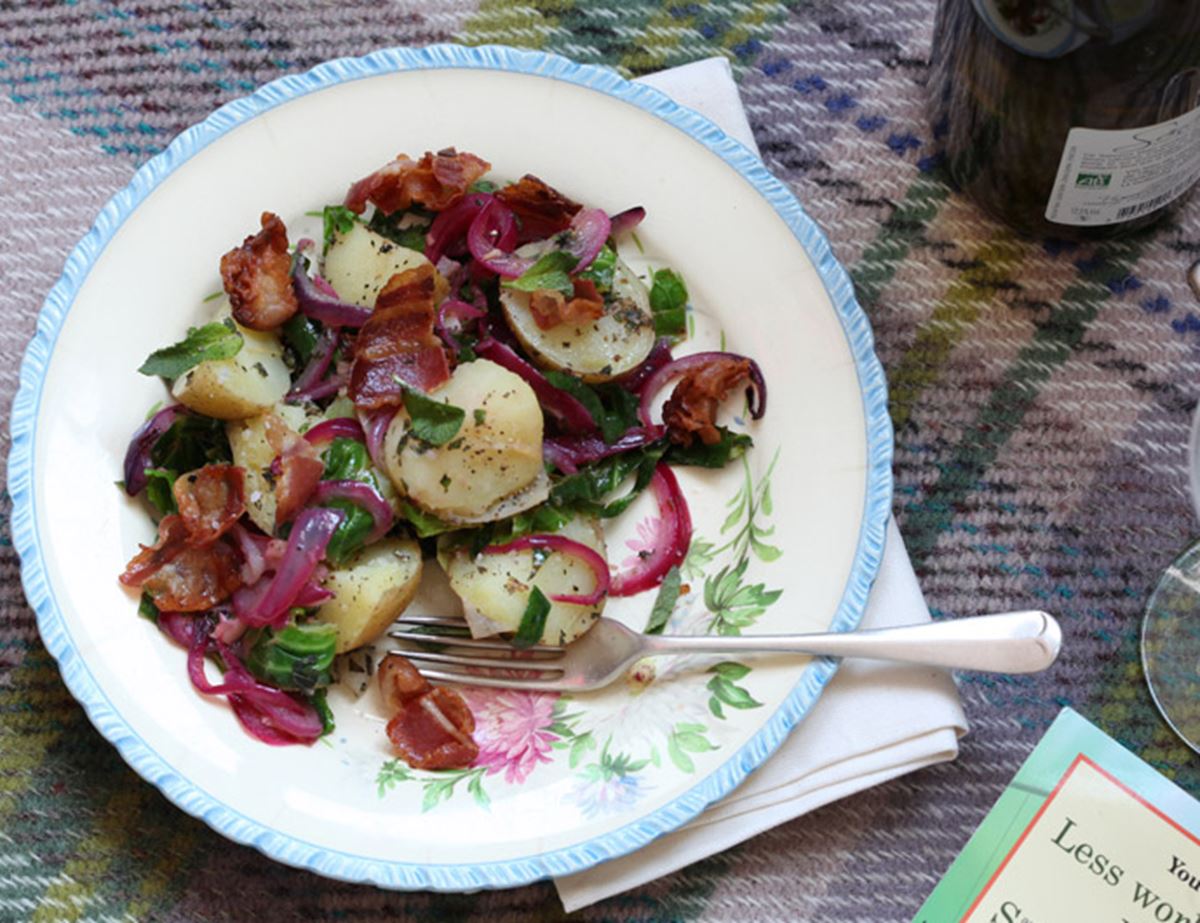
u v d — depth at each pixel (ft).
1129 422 2.43
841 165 2.51
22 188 2.49
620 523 2.34
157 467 2.29
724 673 2.26
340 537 2.23
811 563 2.28
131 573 2.23
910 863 2.33
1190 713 2.36
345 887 2.33
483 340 2.34
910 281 2.48
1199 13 2.15
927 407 2.44
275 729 2.24
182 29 2.53
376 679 2.29
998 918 2.28
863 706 2.30
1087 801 2.30
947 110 2.41
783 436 2.33
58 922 2.32
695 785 2.21
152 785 2.29
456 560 2.27
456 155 2.36
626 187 2.39
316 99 2.37
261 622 2.21
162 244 2.34
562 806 2.22
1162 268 2.46
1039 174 2.35
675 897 2.33
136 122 2.51
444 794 2.23
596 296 2.31
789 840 2.34
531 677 2.30
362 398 2.26
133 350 2.32
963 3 2.28
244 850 2.33
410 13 2.55
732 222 2.36
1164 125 2.26
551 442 2.32
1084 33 2.18
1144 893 2.27
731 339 2.37
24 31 2.53
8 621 2.37
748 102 2.53
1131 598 2.40
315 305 2.31
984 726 2.37
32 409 2.26
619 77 2.37
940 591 2.41
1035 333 2.45
